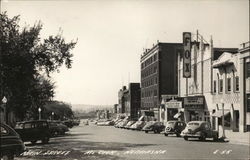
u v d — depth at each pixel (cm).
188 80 6006
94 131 5728
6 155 1458
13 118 5025
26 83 3167
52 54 3184
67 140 3269
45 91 4409
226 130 4544
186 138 3284
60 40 3180
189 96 5638
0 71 2966
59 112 10131
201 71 5400
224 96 4616
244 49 4084
